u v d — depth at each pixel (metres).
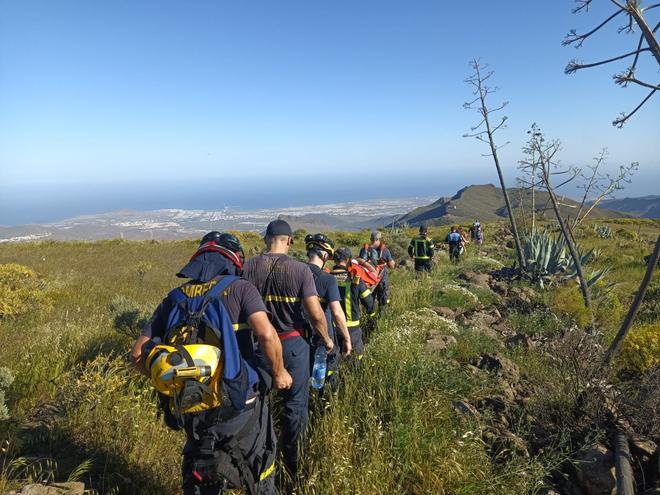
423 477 3.27
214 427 2.50
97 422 3.84
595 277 12.05
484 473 3.38
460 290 10.77
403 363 4.84
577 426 4.24
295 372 3.59
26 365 5.04
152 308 7.62
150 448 3.61
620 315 9.43
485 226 40.16
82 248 27.53
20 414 3.93
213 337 2.52
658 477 3.62
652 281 13.83
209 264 2.78
